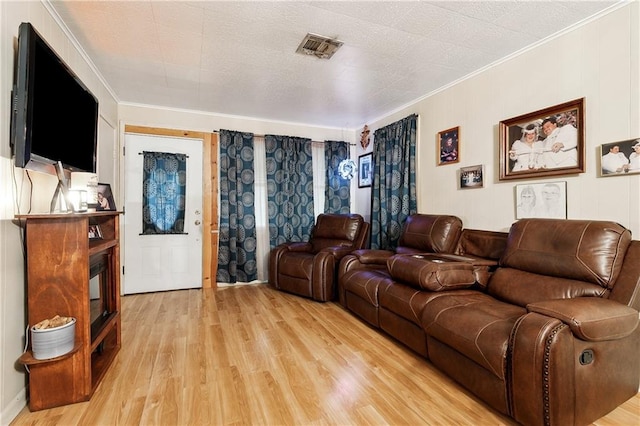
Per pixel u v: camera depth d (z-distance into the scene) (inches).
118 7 75.0
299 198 177.5
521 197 95.9
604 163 76.2
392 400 66.3
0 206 57.1
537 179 91.5
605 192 76.4
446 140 123.3
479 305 73.4
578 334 53.2
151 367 79.0
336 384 72.2
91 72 107.0
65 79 74.6
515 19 80.0
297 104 148.0
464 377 67.6
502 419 60.3
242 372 77.1
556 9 75.7
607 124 75.9
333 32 86.6
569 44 83.6
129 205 147.1
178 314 119.4
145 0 72.5
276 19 80.5
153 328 105.2
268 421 59.7
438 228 111.6
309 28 84.7
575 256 69.4
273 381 73.2
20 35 58.5
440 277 83.7
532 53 92.7
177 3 73.8
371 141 177.8
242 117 168.1
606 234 67.5
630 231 69.9
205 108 154.4
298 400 66.1
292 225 175.8
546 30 84.8
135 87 127.4
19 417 59.6
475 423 59.3
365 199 182.2
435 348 76.4
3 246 58.1
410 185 138.7
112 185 137.6
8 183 59.4
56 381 62.7
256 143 171.8
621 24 73.2
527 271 78.6
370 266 125.2
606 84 76.0
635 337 63.1
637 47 70.6
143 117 148.4
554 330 52.6
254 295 146.6
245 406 64.0
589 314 54.3
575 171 81.3
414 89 128.3
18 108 58.2
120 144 143.5
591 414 55.9
